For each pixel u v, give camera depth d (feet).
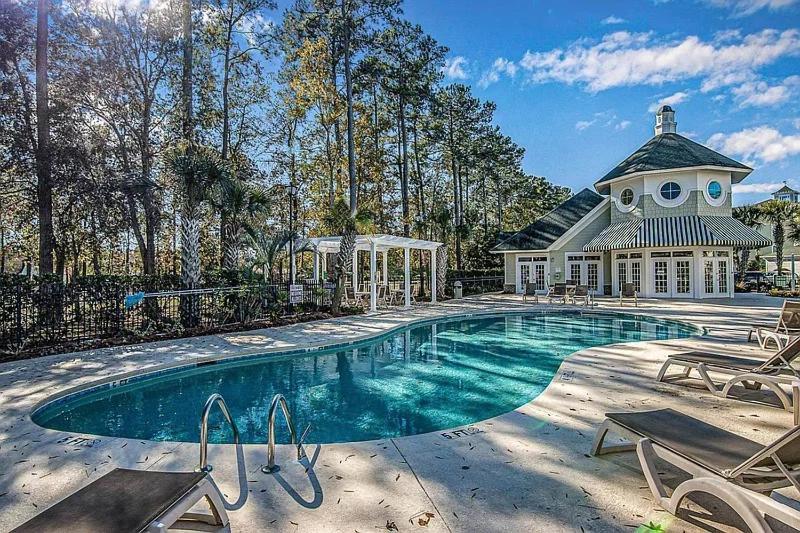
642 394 21.53
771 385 19.06
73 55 63.21
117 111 68.80
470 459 14.26
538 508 11.23
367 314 61.93
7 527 10.98
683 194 87.61
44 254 53.31
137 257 104.73
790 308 33.27
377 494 12.07
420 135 119.65
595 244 92.58
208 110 78.43
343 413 22.86
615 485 12.41
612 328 52.47
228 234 55.21
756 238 81.35
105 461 14.64
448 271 108.58
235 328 46.26
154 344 37.24
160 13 69.05
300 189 100.99
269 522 10.73
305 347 37.40
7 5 54.70
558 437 16.10
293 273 62.23
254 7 75.41
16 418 19.08
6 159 56.34
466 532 10.20
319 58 78.07
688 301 78.13
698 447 11.36
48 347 34.88
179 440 19.31
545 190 190.19
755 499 9.27
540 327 53.88
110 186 60.44
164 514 8.72
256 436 19.77
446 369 32.40
